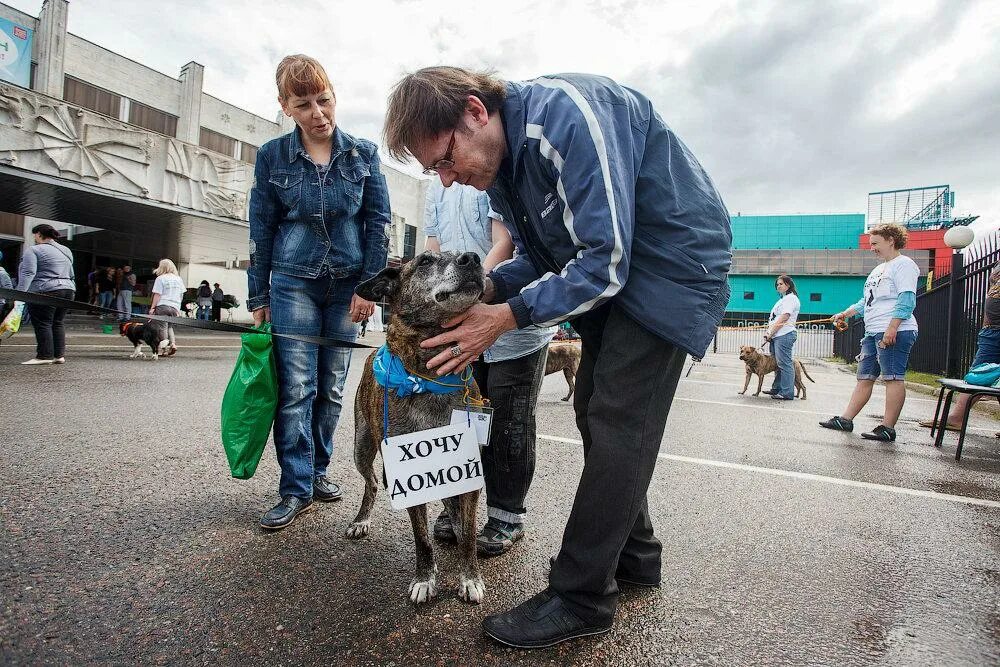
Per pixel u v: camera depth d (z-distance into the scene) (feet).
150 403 15.84
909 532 8.29
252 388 7.86
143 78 65.00
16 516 7.57
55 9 56.70
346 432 13.73
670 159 5.48
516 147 5.41
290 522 7.85
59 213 50.29
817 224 138.51
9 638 4.91
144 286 69.41
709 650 5.19
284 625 5.38
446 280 6.21
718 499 9.66
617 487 5.35
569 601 5.38
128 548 6.84
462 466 6.39
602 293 4.95
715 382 31.99
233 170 50.14
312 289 8.51
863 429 17.22
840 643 5.33
